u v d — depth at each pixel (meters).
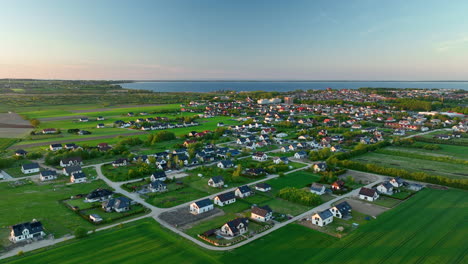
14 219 95.31
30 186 126.81
